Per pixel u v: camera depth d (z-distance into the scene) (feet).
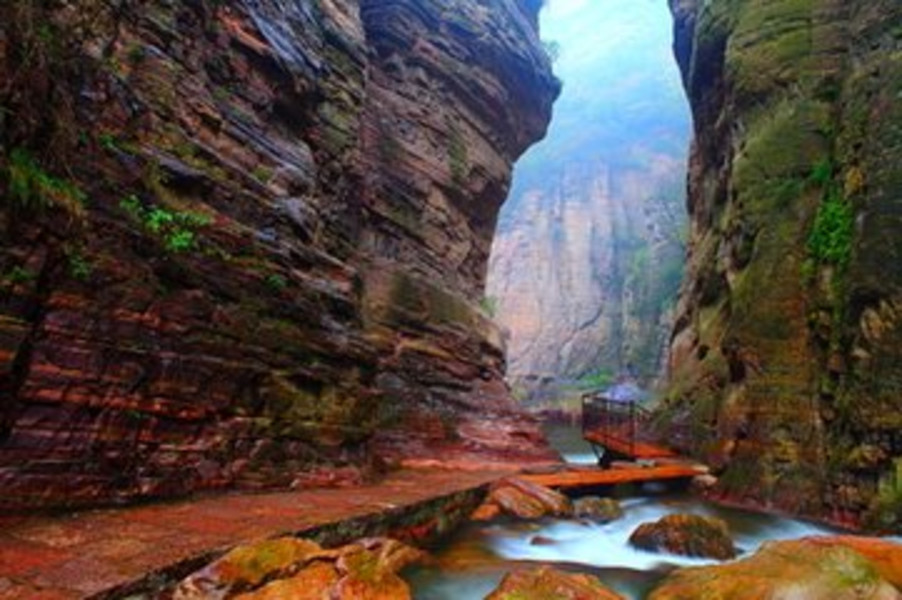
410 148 69.82
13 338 20.13
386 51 71.20
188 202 30.09
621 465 54.85
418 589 21.66
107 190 25.07
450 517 32.14
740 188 59.62
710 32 77.51
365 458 38.09
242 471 28.58
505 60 86.94
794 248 50.19
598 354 202.39
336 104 52.85
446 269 72.69
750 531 35.86
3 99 20.84
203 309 28.07
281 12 45.47
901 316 37.06
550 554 28.58
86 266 22.97
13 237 20.51
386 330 56.85
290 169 41.73
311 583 17.43
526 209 245.45
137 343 24.58
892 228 39.40
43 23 23.03
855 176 45.50
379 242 62.49
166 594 15.89
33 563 15.81
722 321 63.98
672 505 44.39
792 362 46.29
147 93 29.99
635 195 240.53
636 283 206.90
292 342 33.35
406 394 55.77
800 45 60.13
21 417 20.30
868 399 37.45
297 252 37.52
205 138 34.19
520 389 193.26
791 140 55.72
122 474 23.20
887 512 33.83
